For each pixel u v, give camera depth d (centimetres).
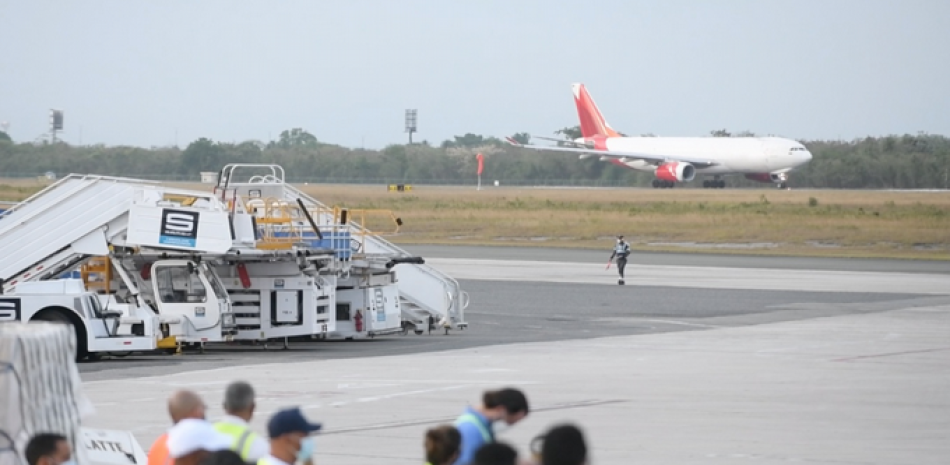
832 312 12050
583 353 8425
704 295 14025
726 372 7231
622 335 9831
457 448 2698
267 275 8669
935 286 15525
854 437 4944
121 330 7994
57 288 7938
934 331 10069
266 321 8669
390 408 5731
